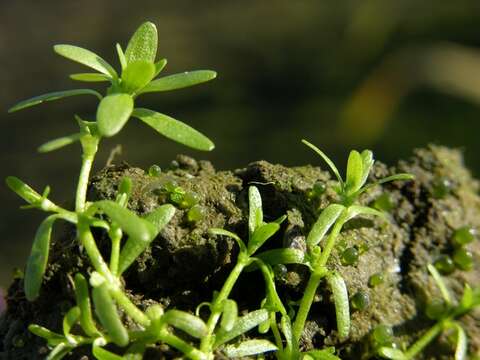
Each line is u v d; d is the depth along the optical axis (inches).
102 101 2.2
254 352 2.4
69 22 13.5
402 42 11.6
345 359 2.6
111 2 13.9
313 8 12.8
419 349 2.7
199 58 12.1
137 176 2.7
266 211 2.8
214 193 2.7
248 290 2.6
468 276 3.0
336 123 10.3
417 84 10.4
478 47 11.2
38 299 2.6
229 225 2.7
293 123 10.4
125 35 13.1
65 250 2.5
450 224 3.0
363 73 11.3
